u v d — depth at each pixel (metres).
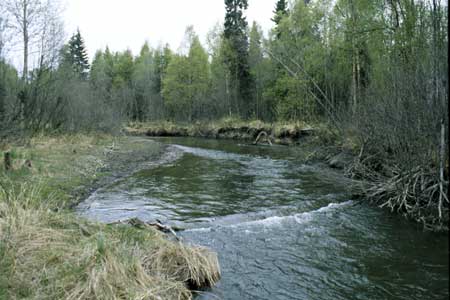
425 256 6.27
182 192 11.50
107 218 8.19
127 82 63.09
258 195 11.14
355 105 15.70
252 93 40.84
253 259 6.14
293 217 8.77
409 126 9.29
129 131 47.81
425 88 8.95
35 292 3.66
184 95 47.88
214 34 45.25
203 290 4.94
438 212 8.27
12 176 9.71
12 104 17.03
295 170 16.03
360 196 10.83
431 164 9.00
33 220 5.30
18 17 17.69
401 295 4.95
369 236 7.34
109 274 4.09
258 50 40.88
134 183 12.77
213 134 39.94
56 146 18.06
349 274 5.61
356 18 18.75
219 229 7.75
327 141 19.45
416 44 11.41
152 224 7.28
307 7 30.34
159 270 4.75
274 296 4.90
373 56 17.59
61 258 4.37
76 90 25.33
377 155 12.78
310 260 6.13
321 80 27.92
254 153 22.89
